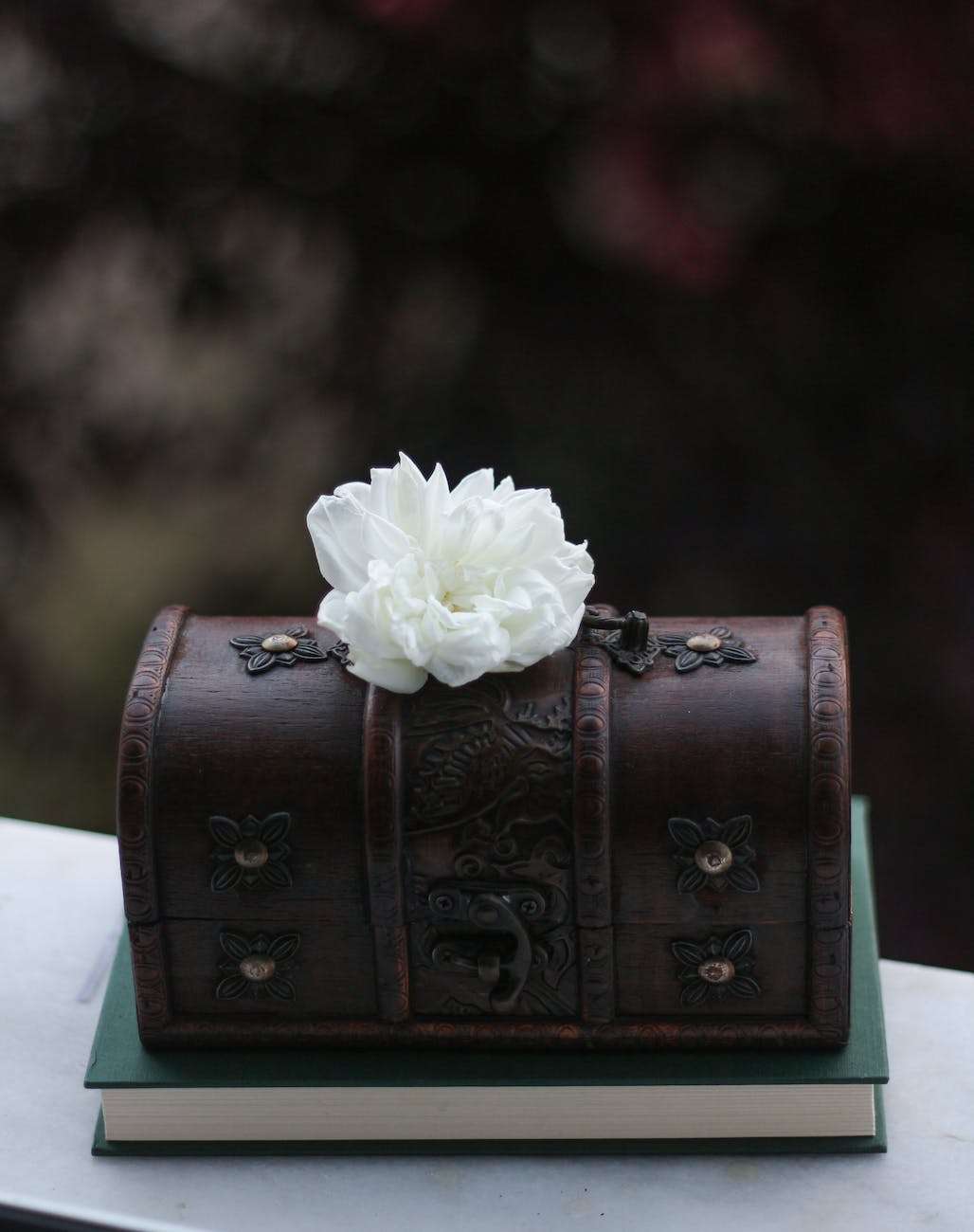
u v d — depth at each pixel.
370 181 1.83
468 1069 1.16
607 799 1.14
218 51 1.80
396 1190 1.16
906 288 1.75
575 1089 1.16
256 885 1.15
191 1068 1.16
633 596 1.81
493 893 1.15
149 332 1.91
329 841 1.14
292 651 1.17
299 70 1.79
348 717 1.15
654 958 1.16
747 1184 1.16
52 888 1.30
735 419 1.81
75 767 1.89
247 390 1.91
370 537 1.15
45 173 1.88
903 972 1.25
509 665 1.15
